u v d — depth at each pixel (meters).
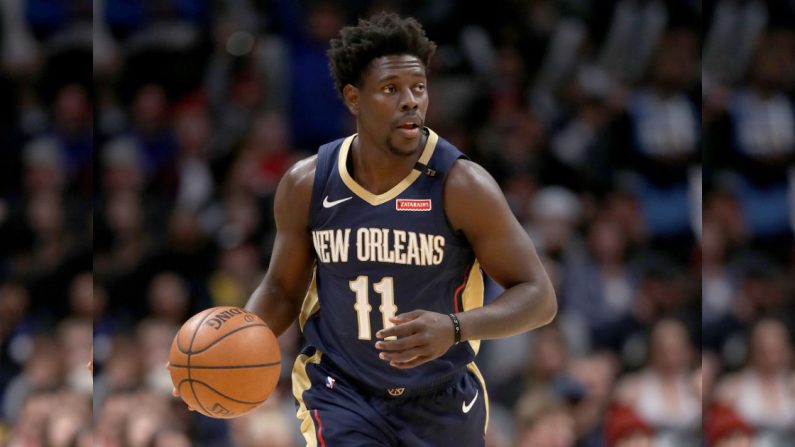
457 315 10.41
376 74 10.92
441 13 31.33
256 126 28.59
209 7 31.36
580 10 33.72
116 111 29.30
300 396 12.09
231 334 11.15
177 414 22.55
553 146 29.94
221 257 25.92
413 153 11.19
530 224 26.98
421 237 11.22
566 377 23.59
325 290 11.76
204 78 30.16
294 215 11.78
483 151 28.52
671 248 28.94
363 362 11.57
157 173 28.20
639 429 23.73
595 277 26.52
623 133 30.36
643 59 32.31
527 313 10.87
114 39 30.83
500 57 31.45
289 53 29.53
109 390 23.14
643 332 25.80
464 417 11.91
